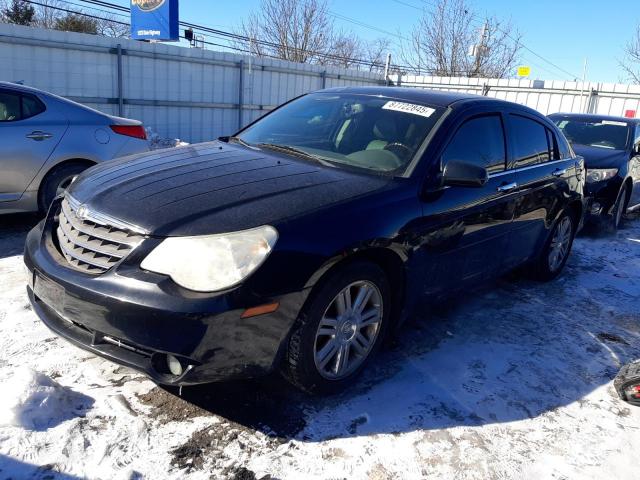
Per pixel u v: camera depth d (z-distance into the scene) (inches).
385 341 140.3
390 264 119.0
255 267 93.1
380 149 133.2
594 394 126.2
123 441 95.0
